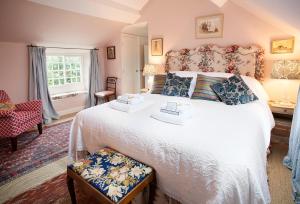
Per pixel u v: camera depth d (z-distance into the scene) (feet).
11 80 11.85
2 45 11.20
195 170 4.33
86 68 16.40
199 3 11.58
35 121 10.53
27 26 10.73
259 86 9.68
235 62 10.74
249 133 5.28
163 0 12.93
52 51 13.87
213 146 4.52
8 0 8.77
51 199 6.12
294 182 6.21
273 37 9.73
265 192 4.66
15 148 9.16
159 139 5.10
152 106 8.18
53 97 13.91
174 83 10.46
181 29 12.57
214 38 11.46
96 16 12.30
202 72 11.35
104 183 4.42
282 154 8.50
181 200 4.77
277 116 9.49
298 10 4.83
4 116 8.66
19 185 6.78
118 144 5.96
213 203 3.86
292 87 9.71
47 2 9.68
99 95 15.75
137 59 18.34
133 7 13.53
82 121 7.34
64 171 7.60
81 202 5.98
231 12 10.63
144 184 4.69
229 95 8.59
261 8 7.25
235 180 3.94
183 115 6.22
